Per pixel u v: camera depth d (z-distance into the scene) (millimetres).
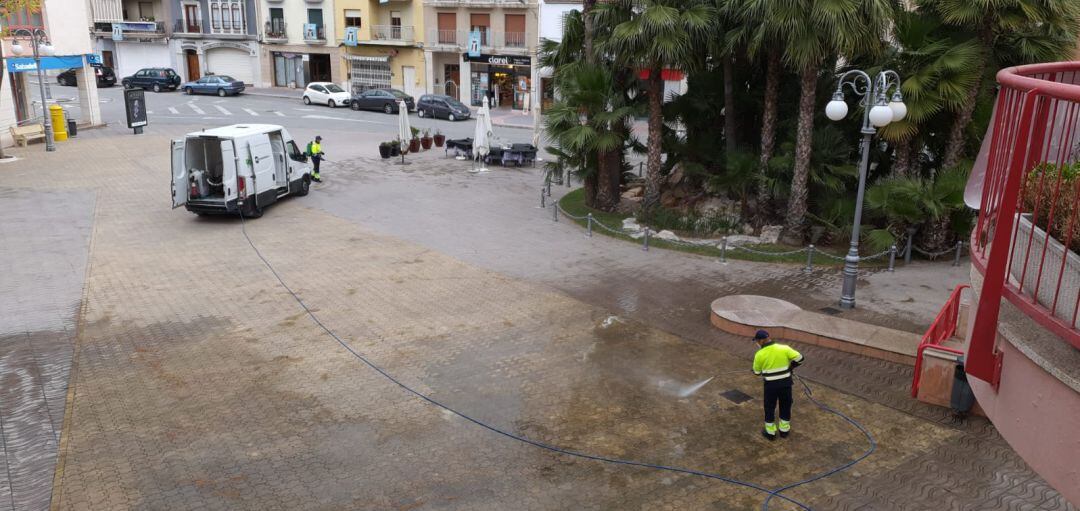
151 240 16828
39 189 21578
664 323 12539
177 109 41281
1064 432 2953
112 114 38781
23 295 13273
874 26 13836
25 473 7895
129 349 11125
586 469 8148
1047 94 3096
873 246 15914
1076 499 2896
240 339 11555
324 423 9070
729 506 7492
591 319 12672
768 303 12805
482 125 26453
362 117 39938
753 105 18344
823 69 17016
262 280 14344
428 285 14273
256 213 18875
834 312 12945
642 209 19172
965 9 13570
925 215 15141
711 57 18172
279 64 53688
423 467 8148
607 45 17250
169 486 7688
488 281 14578
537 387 10133
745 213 17969
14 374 10227
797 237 16625
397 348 11336
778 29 14203
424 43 47250
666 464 8258
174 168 17672
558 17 41938
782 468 8195
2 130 28484
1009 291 3375
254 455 8320
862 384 10203
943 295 13719
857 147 17062
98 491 7574
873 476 8039
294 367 10617
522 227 18781
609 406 9617
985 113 14875
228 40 53812
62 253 15734
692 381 10367
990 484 7887
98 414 9180
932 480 7961
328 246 16703
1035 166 3744
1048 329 3148
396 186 23297
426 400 9711
